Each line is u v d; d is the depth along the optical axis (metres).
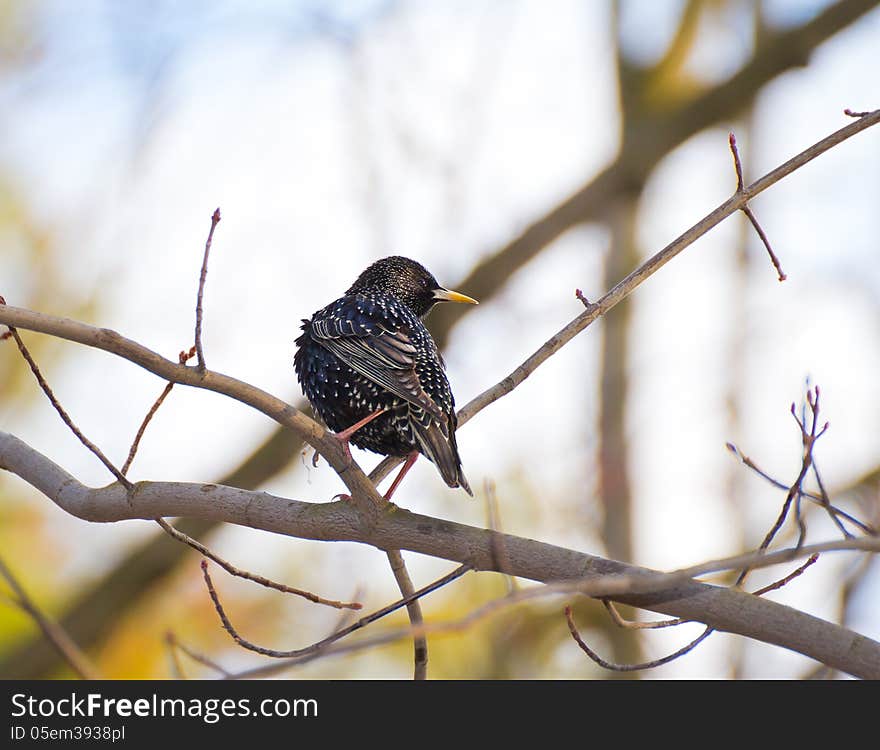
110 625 17.02
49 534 17.81
